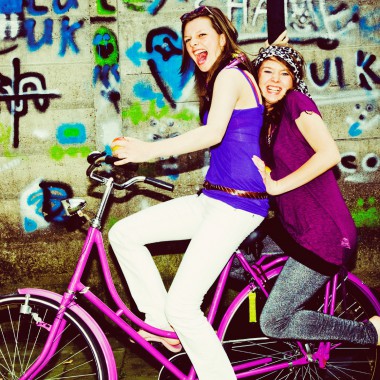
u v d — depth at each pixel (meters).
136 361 3.55
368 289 3.03
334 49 3.98
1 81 3.90
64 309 2.62
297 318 2.73
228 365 2.62
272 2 2.99
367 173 4.11
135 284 2.73
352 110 4.04
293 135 2.56
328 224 2.57
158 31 3.89
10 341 3.79
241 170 2.50
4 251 4.05
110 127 3.98
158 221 2.66
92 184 4.02
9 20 3.84
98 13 3.86
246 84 2.46
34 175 4.00
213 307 2.83
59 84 3.92
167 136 4.01
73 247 4.07
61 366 3.46
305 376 3.06
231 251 2.57
